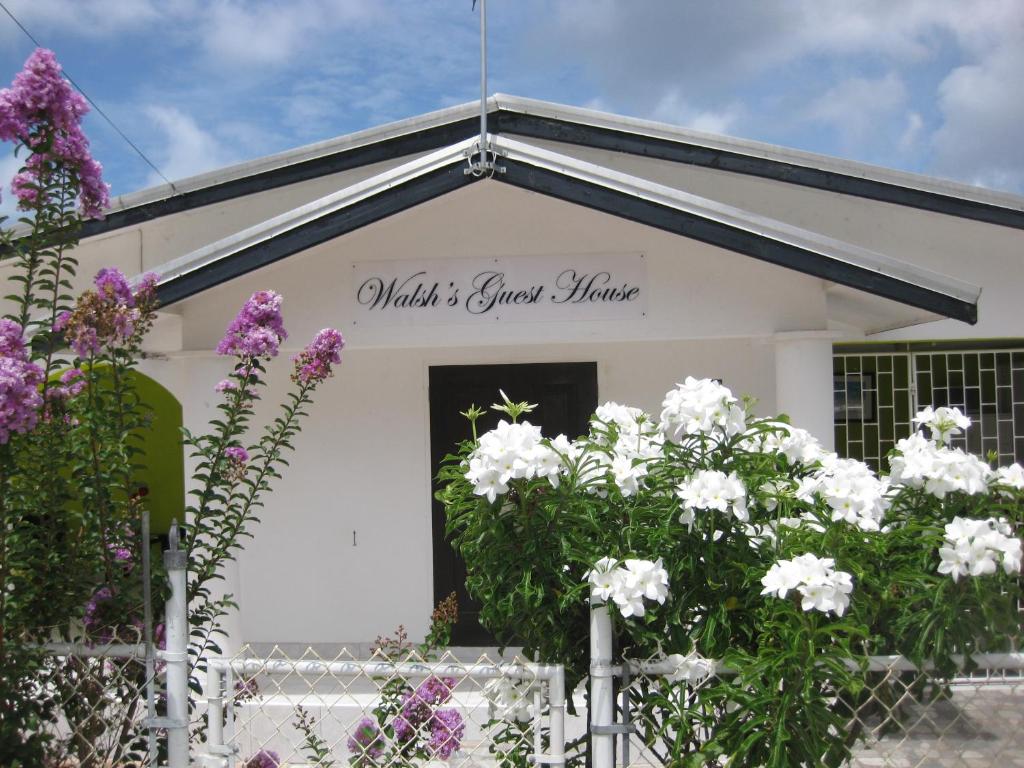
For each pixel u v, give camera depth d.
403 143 8.06
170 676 3.50
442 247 5.95
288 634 8.12
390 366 8.12
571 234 5.91
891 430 8.07
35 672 3.71
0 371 3.25
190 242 8.20
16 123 3.55
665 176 7.98
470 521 3.43
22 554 3.65
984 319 7.82
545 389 8.04
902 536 3.30
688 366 7.94
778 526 3.32
